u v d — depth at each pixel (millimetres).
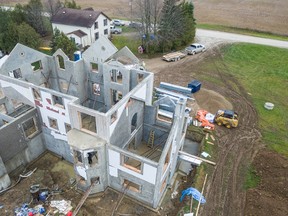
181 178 24094
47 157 25938
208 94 37500
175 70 45406
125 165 19406
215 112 33344
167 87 37062
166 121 25172
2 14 47562
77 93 30109
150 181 18672
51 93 21328
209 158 25375
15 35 44000
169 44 52438
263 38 60219
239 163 24969
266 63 47969
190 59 49938
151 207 20609
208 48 54594
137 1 55906
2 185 21297
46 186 22234
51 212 19938
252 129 30172
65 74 29375
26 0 99875
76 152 19547
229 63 48125
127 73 25859
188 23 54906
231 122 29750
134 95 21625
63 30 55625
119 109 19672
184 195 21359
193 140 28844
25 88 22953
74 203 20797
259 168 24234
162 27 51500
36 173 23641
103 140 19219
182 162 25875
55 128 23953
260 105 35094
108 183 21969
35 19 57375
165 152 17578
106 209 20375
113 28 63219
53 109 22438
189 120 29906
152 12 50375
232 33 63688
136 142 26203
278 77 42938
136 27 52375
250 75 43688
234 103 35531
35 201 20672
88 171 19828
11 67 25312
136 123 24812
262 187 22109
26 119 22797
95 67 33281
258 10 84312
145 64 47750
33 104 23688
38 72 28766
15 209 19938
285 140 28391
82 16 54656
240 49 53469
